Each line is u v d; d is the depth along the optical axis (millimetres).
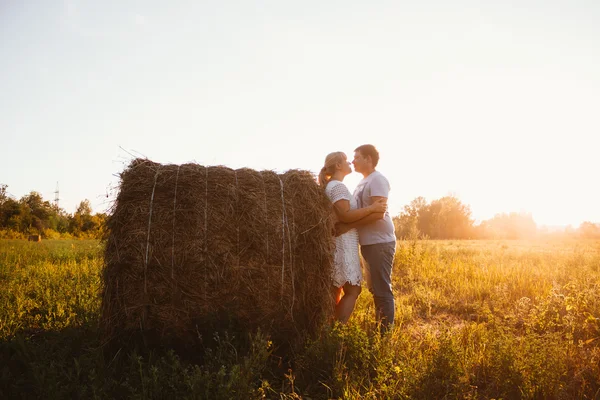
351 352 3520
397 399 3053
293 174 4109
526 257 12867
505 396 3109
